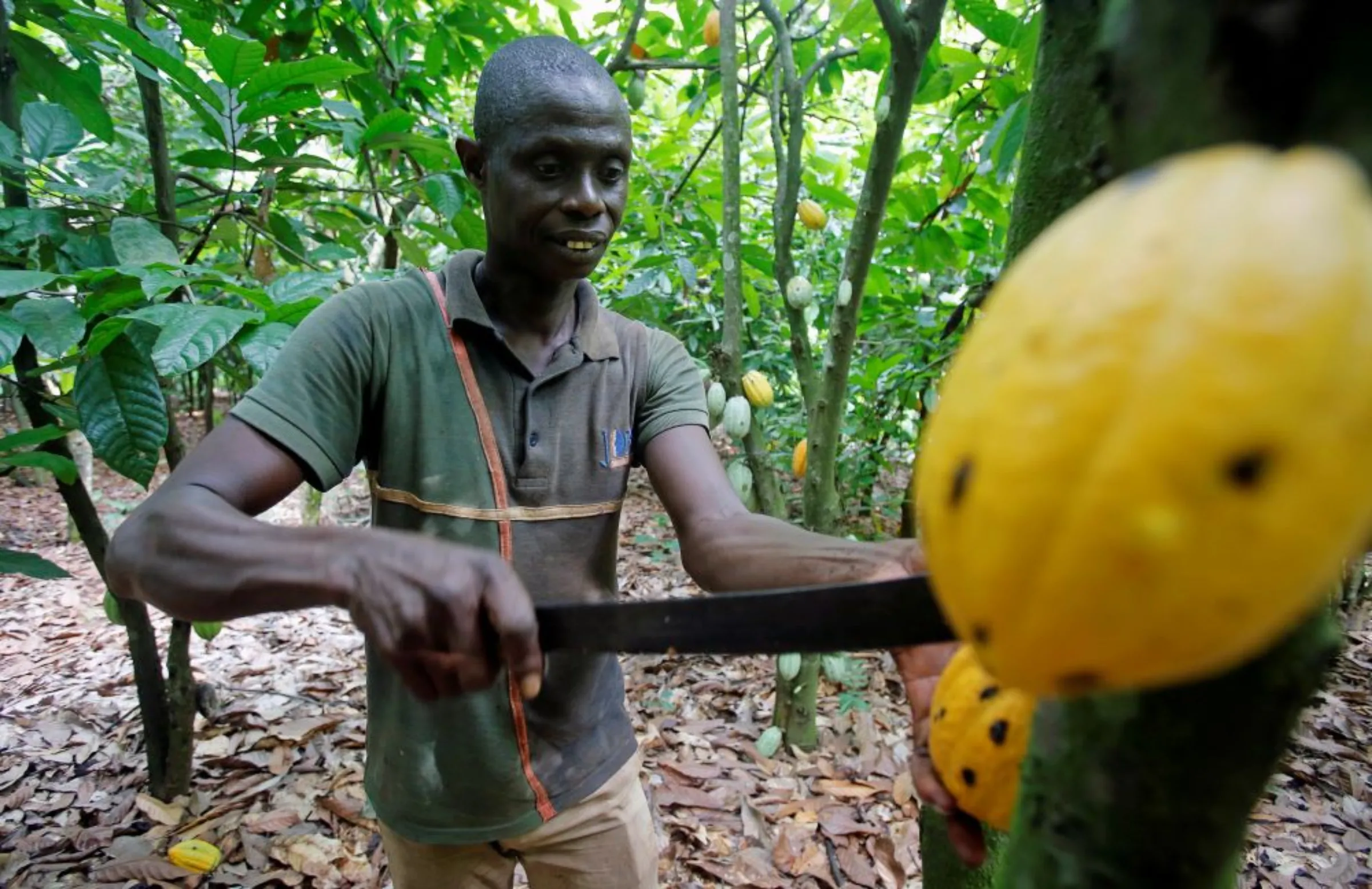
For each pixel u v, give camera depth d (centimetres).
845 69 338
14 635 390
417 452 132
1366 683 342
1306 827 261
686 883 232
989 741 64
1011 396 33
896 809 265
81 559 502
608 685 154
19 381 208
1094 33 61
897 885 232
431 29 320
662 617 71
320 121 217
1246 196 30
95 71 228
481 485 133
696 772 280
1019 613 33
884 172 211
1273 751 40
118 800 267
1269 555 29
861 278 228
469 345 133
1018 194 69
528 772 140
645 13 348
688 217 349
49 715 316
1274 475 28
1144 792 41
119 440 165
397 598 80
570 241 125
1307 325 28
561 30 438
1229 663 33
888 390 359
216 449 112
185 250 231
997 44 292
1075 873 44
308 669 355
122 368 165
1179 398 29
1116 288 31
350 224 268
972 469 34
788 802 266
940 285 387
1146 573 29
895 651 88
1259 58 31
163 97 457
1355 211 29
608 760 151
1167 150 36
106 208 202
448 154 226
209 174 409
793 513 461
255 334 146
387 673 143
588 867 152
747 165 457
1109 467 30
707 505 132
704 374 325
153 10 246
